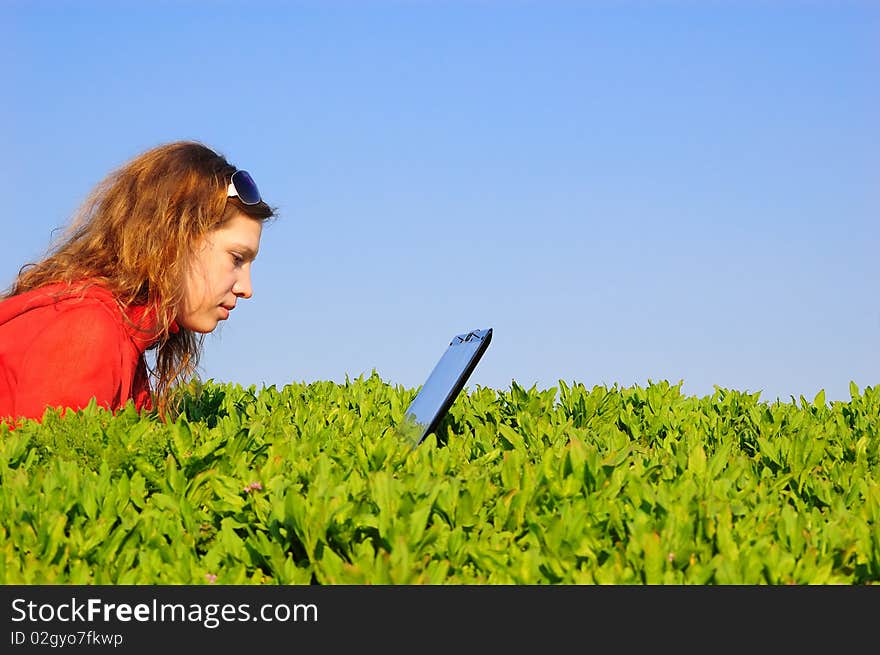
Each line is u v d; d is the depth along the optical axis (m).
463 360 4.34
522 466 3.36
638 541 2.63
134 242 4.70
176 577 2.68
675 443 4.27
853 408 5.43
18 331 4.40
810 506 3.47
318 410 5.21
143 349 4.91
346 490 3.00
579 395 5.54
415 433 4.31
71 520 3.04
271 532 2.87
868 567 2.65
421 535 2.72
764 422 4.93
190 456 3.52
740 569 2.51
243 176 4.96
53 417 3.99
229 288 5.05
